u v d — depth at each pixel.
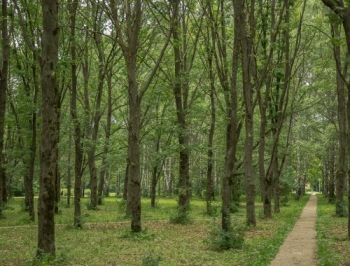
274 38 17.84
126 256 10.91
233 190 29.00
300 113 38.09
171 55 22.62
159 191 58.84
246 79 17.28
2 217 21.92
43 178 9.77
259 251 11.34
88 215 23.31
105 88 32.22
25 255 11.20
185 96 22.33
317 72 26.89
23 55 21.27
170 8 17.22
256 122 31.44
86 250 11.84
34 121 20.02
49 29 9.87
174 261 10.14
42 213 9.77
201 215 23.67
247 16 17.98
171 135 29.45
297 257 10.80
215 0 19.45
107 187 60.09
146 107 29.03
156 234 15.36
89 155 29.56
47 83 9.83
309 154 44.28
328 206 33.59
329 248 11.79
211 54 19.72
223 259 10.38
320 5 23.47
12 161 31.48
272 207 31.97
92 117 29.05
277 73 19.98
